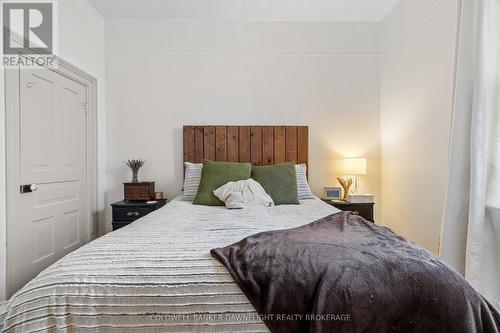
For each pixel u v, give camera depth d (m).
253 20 3.10
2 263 1.85
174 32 3.10
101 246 1.14
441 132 2.22
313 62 3.15
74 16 2.57
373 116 3.19
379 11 2.96
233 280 0.95
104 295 0.92
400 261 0.95
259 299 0.90
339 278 0.90
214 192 2.40
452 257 1.81
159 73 3.11
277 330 0.88
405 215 2.73
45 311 0.91
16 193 1.97
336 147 3.18
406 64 2.69
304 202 2.54
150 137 3.12
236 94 3.13
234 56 3.12
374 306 0.86
